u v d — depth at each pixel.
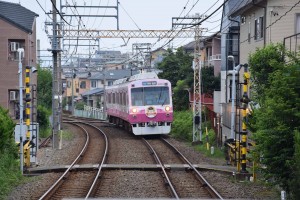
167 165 23.23
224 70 43.19
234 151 23.02
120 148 31.44
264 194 16.69
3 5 39.56
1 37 38.09
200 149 31.27
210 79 49.66
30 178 20.33
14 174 19.64
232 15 36.75
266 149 15.28
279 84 14.88
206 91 49.56
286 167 14.90
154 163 24.62
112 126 52.28
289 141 14.78
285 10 29.20
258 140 15.56
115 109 46.91
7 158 20.00
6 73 38.22
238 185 18.52
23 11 41.19
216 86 49.47
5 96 38.22
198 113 36.34
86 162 24.94
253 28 32.81
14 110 38.75
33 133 24.81
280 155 15.00
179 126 40.72
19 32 38.16
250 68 21.36
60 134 34.50
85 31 39.59
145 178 20.16
